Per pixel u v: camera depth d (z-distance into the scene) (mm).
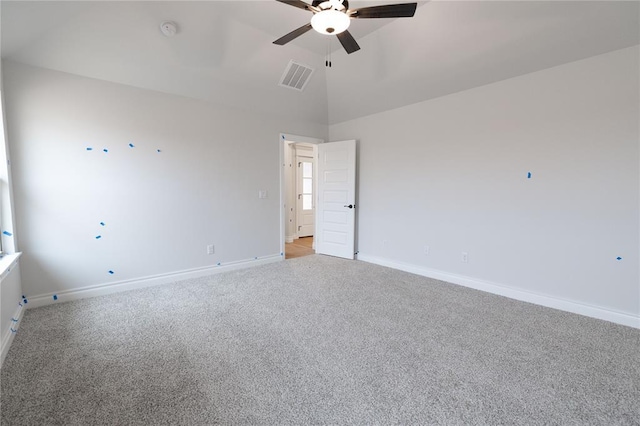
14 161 2650
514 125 3055
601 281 2623
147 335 2309
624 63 2416
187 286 3467
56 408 1536
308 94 4398
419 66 3385
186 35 2932
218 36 3051
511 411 1538
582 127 2645
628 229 2477
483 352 2092
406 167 4098
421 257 3990
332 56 3760
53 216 2857
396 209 4258
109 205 3154
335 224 4988
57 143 2842
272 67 3689
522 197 3043
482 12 2592
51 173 2826
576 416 1504
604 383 1755
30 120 2703
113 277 3223
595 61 2543
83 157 2980
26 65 2660
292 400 1619
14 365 1896
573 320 2604
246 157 4223
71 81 2881
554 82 2773
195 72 3395
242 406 1573
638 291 2459
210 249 3945
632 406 1568
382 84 3877
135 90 3248
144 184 3365
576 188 2709
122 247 3260
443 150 3674
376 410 1547
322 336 2314
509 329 2434
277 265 4453
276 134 4543
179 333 2346
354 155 4641
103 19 2549
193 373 1847
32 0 2068
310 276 3895
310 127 4957
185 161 3650
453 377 1816
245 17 2877
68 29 2520
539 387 1723
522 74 2961
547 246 2906
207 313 2725
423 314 2723
